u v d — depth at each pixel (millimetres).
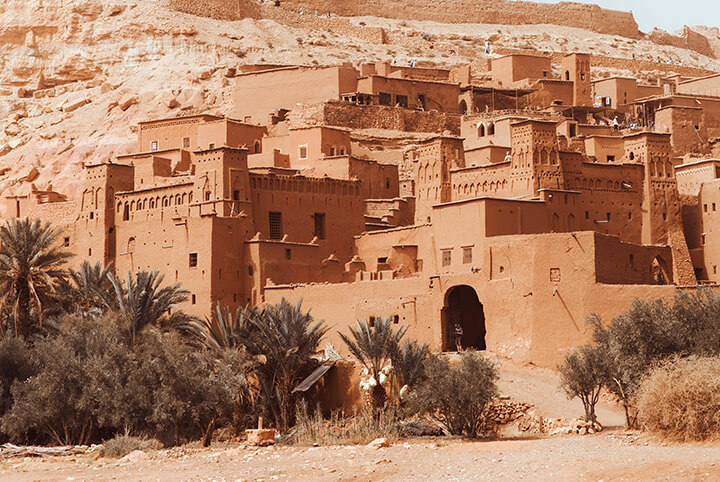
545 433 53812
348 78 116500
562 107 121938
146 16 137000
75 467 44844
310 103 113438
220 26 141875
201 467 42531
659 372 47406
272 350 64625
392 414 56844
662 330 54875
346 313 75625
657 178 86750
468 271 75875
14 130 127062
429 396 55344
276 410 64875
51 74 137125
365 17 168125
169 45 134250
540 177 82375
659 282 82875
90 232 89688
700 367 46375
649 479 36219
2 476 43125
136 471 42406
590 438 47125
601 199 84688
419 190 89562
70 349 63938
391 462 41344
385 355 61062
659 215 86062
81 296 73062
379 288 74375
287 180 86625
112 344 63938
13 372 66062
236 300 81188
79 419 61875
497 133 105562
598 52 172250
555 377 63719
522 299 66812
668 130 113000
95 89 130625
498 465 39469
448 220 78000
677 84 131500
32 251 71125
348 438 53344
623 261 68875
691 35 193250
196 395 61000
